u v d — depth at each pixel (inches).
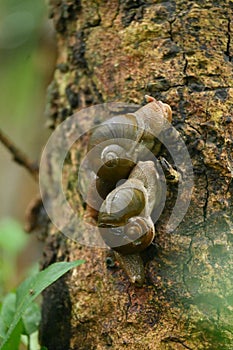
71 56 34.1
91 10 33.4
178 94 31.4
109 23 33.0
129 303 30.9
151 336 30.5
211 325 30.1
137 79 32.2
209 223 30.6
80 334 31.9
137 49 32.3
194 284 30.4
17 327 31.4
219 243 30.4
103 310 31.3
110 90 32.7
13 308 31.8
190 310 30.3
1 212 58.2
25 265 46.8
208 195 30.7
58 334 32.5
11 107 52.0
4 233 41.0
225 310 30.0
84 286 31.8
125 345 30.7
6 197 58.5
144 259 30.8
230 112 31.0
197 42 31.6
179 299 30.4
